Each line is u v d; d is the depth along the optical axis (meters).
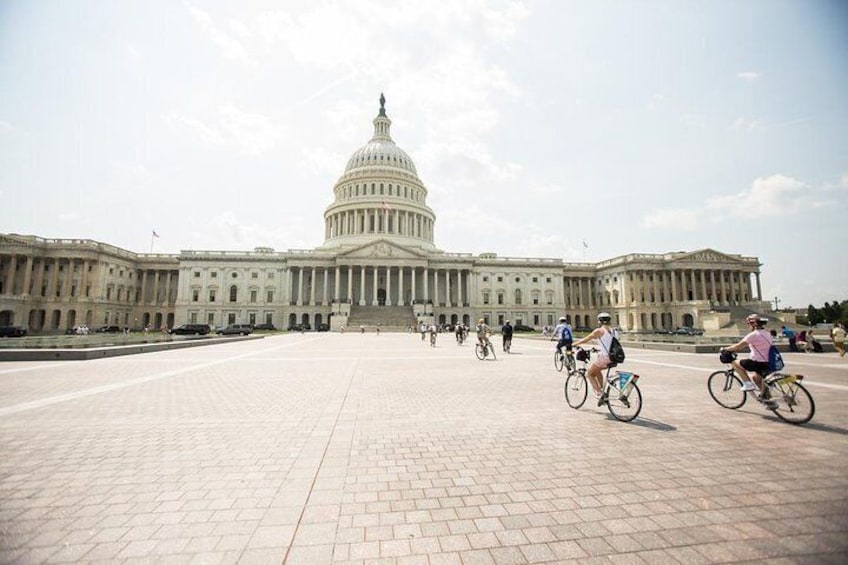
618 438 8.36
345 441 8.16
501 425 9.38
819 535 4.64
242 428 9.07
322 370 19.22
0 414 10.23
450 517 5.14
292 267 97.38
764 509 5.27
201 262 97.00
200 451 7.53
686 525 4.90
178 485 6.03
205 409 10.87
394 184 115.69
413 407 11.19
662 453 7.44
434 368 20.11
